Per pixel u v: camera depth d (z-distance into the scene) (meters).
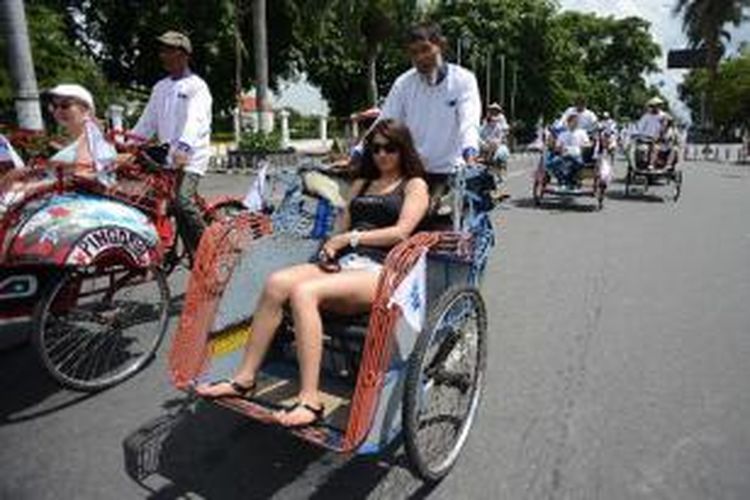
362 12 27.42
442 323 3.69
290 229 4.47
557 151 13.57
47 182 4.66
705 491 3.72
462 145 5.09
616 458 4.02
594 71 71.25
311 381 3.52
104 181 4.96
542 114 48.94
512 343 5.71
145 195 5.52
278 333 3.97
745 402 4.72
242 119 23.98
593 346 5.68
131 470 3.82
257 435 4.17
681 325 6.20
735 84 54.81
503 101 46.03
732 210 13.26
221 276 3.97
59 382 4.51
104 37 30.42
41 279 4.36
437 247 3.82
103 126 6.00
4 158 5.12
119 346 5.26
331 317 3.80
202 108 5.84
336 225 4.52
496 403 4.64
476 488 3.72
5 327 5.71
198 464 3.88
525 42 46.88
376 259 4.10
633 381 5.02
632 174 15.15
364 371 3.29
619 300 6.93
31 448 4.01
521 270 8.07
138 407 4.49
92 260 4.42
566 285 7.45
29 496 3.58
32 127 9.23
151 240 4.83
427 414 3.93
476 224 4.84
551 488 3.73
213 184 15.46
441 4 46.22
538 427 4.34
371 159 4.51
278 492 3.65
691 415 4.52
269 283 3.71
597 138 13.82
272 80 33.53
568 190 13.28
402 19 29.12
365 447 3.33
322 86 43.31
